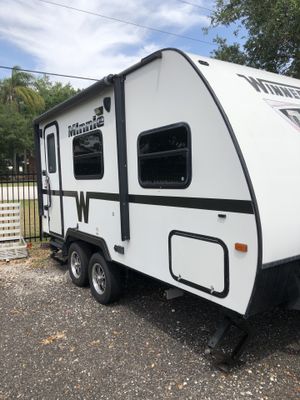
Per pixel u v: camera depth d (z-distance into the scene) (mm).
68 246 5582
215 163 2762
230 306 2736
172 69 3139
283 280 2670
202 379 2982
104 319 4156
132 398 2805
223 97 2771
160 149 3342
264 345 3428
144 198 3611
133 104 3691
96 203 4551
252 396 2756
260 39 6598
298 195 2693
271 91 3146
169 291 3439
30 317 4285
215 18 7246
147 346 3533
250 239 2531
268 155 2668
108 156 4180
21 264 6602
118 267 4441
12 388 2971
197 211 2965
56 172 5812
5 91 40250
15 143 38094
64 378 3084
